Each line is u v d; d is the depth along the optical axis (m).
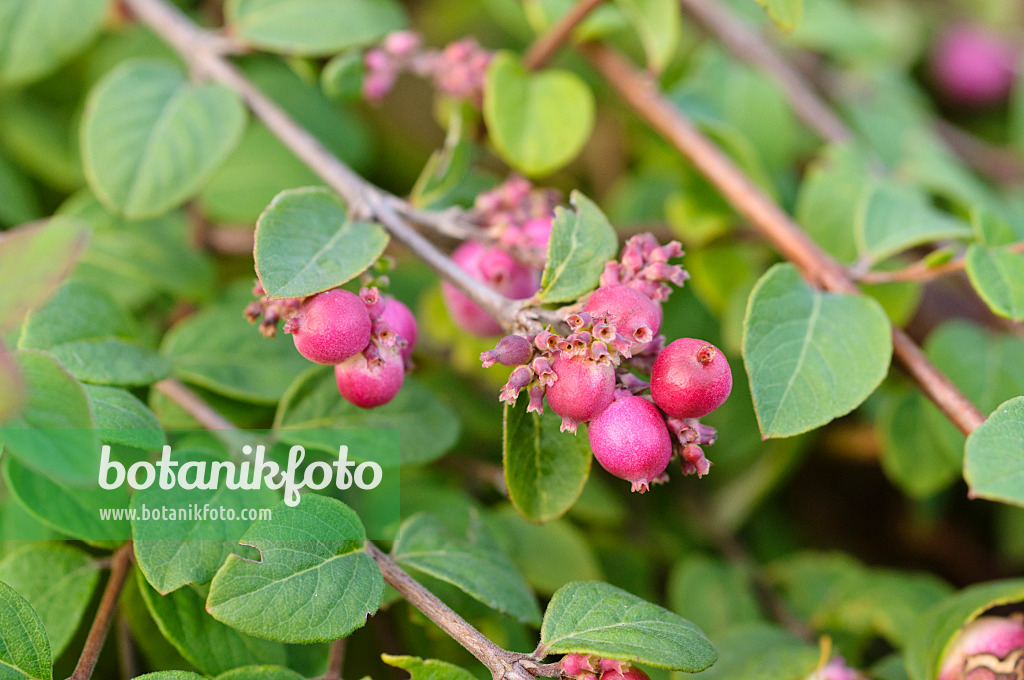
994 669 0.35
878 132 0.49
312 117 0.46
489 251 0.35
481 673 0.36
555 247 0.34
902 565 0.48
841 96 0.52
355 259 0.33
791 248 0.37
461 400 0.40
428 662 0.33
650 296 0.33
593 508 0.39
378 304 0.33
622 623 0.33
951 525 0.49
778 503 0.48
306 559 0.33
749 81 0.45
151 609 0.34
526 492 0.34
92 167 0.37
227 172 0.42
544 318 0.33
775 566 0.40
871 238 0.38
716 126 0.40
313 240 0.34
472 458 0.40
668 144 0.40
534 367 0.32
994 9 0.61
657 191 0.47
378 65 0.39
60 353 0.34
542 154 0.39
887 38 0.55
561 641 0.33
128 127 0.37
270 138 0.44
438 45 0.55
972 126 0.61
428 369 0.40
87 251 0.38
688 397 0.32
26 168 0.43
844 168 0.41
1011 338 0.39
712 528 0.42
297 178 0.43
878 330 0.35
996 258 0.36
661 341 0.33
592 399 0.32
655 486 0.42
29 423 0.32
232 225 0.43
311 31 0.39
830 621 0.38
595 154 0.54
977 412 0.35
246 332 0.37
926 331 0.43
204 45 0.39
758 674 0.36
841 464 0.50
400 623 0.36
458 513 0.37
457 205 0.38
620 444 0.32
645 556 0.40
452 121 0.37
